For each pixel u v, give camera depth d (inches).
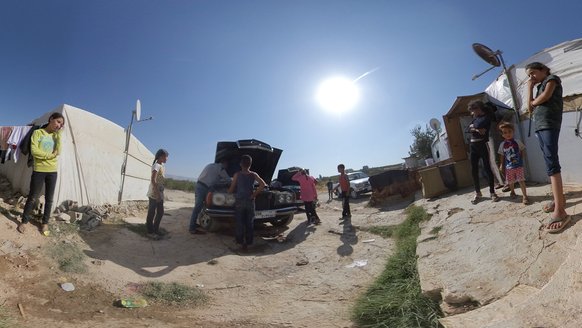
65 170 289.6
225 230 319.9
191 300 178.1
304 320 153.7
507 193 235.6
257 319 155.3
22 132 250.8
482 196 251.6
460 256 166.2
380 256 233.8
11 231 198.2
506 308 115.4
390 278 180.7
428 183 333.7
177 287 189.5
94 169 329.1
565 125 229.1
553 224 147.3
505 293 126.3
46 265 183.3
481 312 119.6
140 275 205.2
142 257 237.6
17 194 267.1
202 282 207.2
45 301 151.7
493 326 104.6
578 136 219.9
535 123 160.1
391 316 143.4
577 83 242.5
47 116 305.6
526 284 126.1
